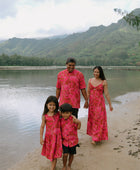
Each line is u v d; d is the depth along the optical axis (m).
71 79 3.78
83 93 4.10
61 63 183.75
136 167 3.16
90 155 3.68
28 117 7.01
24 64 153.50
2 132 5.31
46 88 16.17
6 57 144.75
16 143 4.52
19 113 7.64
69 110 3.03
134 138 4.40
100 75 4.20
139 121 5.79
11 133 5.24
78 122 3.07
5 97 11.55
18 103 9.77
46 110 3.10
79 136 4.82
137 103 9.05
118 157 3.54
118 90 14.56
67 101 3.81
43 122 3.09
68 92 3.80
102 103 4.21
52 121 3.03
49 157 3.01
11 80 25.80
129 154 3.63
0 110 8.17
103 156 3.61
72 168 3.20
